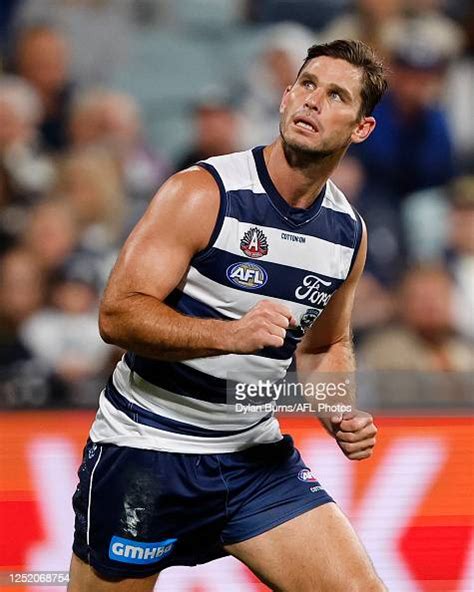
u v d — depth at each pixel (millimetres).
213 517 11578
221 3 28078
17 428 15531
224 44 27484
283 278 11008
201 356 10156
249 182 10773
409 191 24969
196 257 10695
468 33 26844
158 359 10602
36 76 26250
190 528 11609
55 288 21938
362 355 21688
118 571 11523
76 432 15594
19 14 27125
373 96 10906
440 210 24672
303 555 11305
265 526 11438
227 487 11477
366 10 26672
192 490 11398
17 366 20922
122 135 25875
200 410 11305
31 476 15367
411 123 25078
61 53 26688
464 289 23031
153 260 10328
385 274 23578
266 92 26656
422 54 25172
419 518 15508
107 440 11492
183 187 10531
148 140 26312
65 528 15234
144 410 11328
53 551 15141
